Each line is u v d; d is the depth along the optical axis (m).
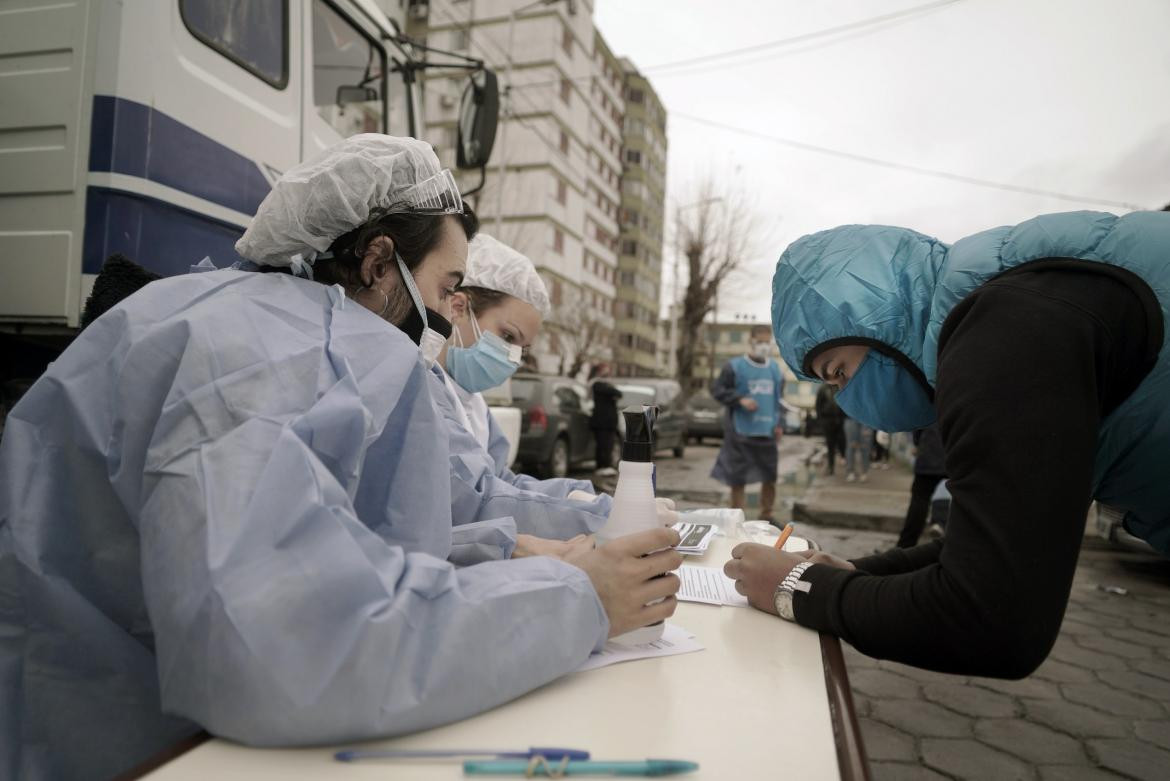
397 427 0.96
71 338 2.35
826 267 1.30
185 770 0.63
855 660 3.47
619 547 0.96
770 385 6.34
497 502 1.60
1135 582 5.10
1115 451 1.07
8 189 2.20
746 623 1.12
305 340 0.90
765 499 6.50
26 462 0.90
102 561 0.89
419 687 0.70
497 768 0.64
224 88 2.48
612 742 0.71
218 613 0.66
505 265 2.34
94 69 2.14
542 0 21.39
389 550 0.78
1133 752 2.54
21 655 0.89
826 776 0.66
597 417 10.00
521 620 0.80
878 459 16.70
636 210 45.56
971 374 0.95
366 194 1.10
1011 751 2.55
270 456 0.75
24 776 0.86
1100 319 0.95
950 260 1.17
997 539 0.88
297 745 0.66
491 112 3.52
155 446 0.79
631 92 45.53
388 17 3.55
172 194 2.26
